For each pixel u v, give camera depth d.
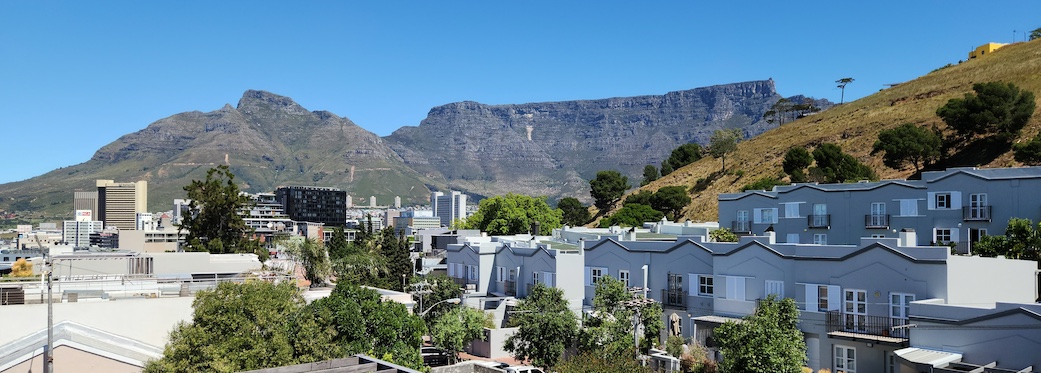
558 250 58.78
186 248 71.81
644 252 54.09
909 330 36.59
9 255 129.38
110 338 34.81
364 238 106.81
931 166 110.75
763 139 166.25
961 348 34.06
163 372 32.34
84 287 41.34
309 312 37.75
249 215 81.19
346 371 28.11
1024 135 106.25
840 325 40.66
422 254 113.81
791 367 34.62
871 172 107.62
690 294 50.66
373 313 40.78
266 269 58.19
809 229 65.50
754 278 45.78
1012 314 32.47
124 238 115.81
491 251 69.38
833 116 163.12
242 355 33.22
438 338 54.81
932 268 37.75
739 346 35.59
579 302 58.16
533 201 144.12
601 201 168.38
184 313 38.09
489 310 60.97
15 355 32.22
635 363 40.22
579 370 38.94
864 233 62.06
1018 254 48.69
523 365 49.72
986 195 56.31
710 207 133.75
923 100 148.12
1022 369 31.98
